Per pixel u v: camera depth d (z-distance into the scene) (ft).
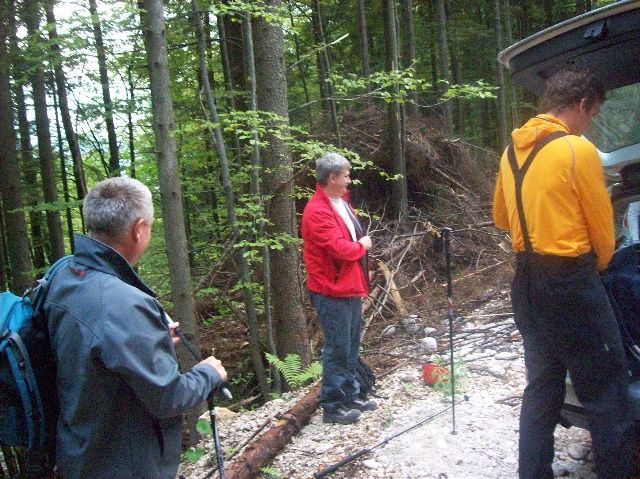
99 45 23.63
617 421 8.00
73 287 6.21
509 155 8.86
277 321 18.44
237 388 21.21
